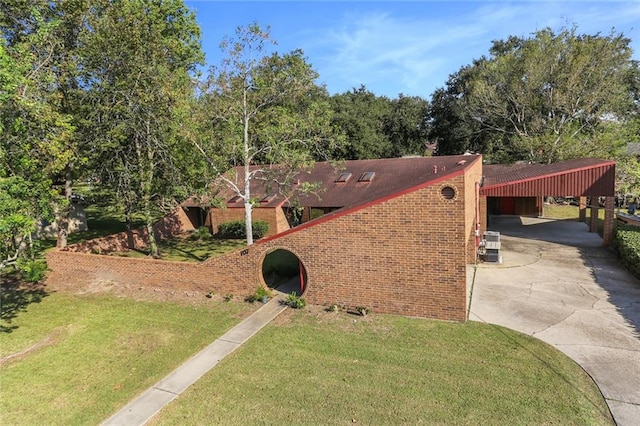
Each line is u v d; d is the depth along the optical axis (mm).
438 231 11883
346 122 45219
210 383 9266
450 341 10672
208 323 12734
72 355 11094
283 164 20219
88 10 18344
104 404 8719
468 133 45844
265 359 10211
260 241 14344
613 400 7941
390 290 12641
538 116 38344
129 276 16891
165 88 18062
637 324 11258
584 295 13664
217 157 19062
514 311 12508
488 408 7855
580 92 35062
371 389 8680
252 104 19969
